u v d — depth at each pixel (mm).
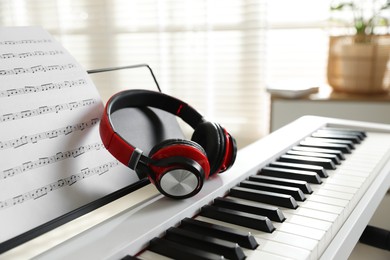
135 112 810
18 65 668
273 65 2373
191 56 2518
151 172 642
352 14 2037
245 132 2506
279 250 541
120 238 546
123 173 720
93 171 676
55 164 626
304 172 802
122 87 2754
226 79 2477
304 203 691
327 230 595
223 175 776
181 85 2588
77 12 2748
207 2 2396
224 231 571
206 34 2443
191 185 637
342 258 611
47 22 2861
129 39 2660
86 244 535
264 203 689
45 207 587
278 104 1963
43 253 520
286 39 2309
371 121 1855
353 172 852
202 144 764
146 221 592
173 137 839
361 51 1854
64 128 663
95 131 709
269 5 2271
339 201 697
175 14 2492
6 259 1077
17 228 545
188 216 639
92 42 2764
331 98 1881
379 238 1093
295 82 2191
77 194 635
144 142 774
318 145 1020
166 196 653
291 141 1038
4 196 550
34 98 649
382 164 948
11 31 716
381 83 1906
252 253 536
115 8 2641
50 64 716
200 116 840
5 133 586
